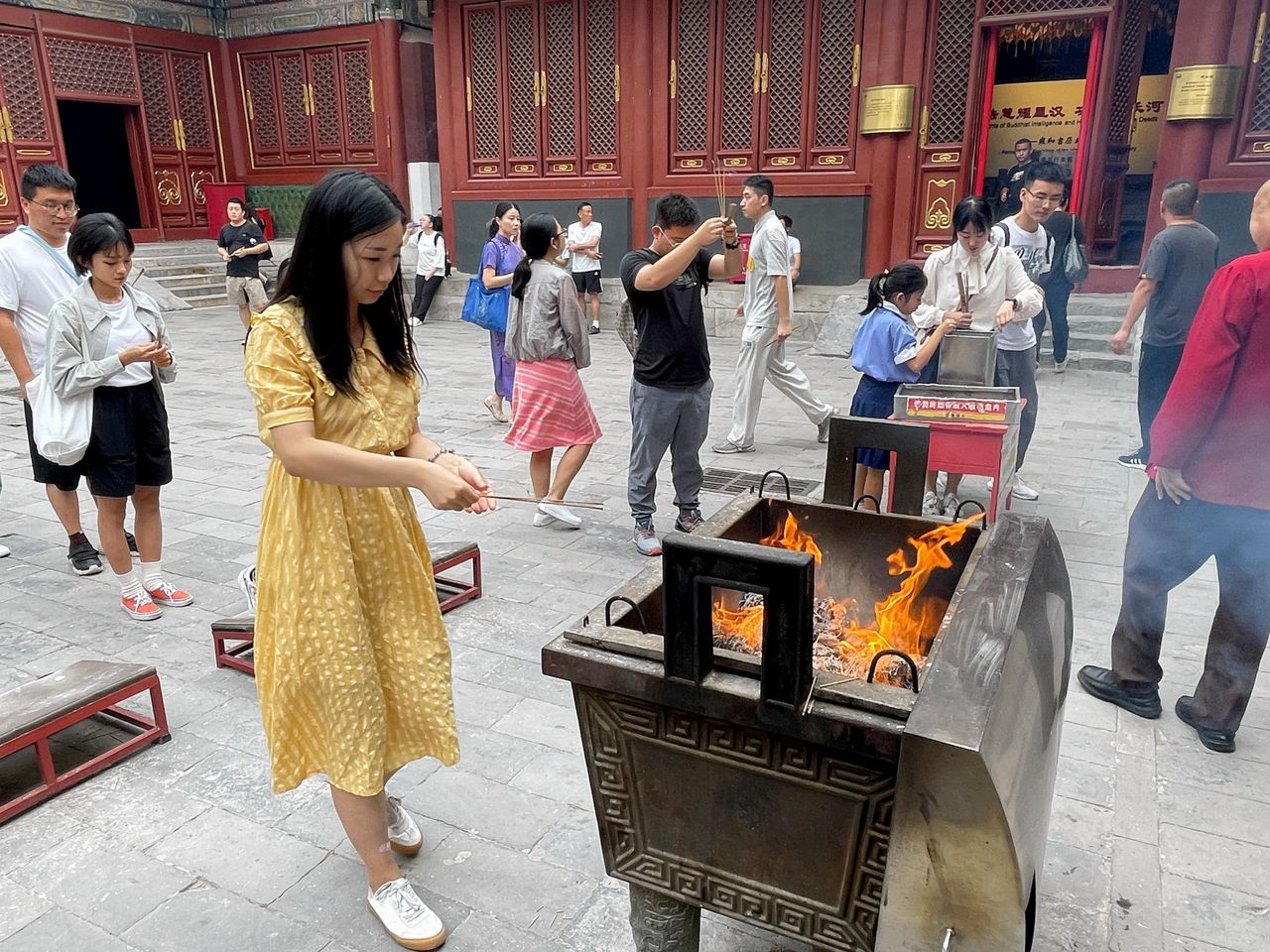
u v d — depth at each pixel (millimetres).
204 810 2539
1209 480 2559
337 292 1746
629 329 4223
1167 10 11508
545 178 12703
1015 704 1465
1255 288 2377
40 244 3785
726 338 11445
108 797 2594
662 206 4020
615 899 2195
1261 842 2359
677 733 1626
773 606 1400
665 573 1484
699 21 11203
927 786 1335
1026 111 12203
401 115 14656
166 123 15703
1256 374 2439
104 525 3617
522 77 12562
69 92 14203
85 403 3410
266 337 1742
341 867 2316
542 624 3666
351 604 1920
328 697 1925
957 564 2193
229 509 5152
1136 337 8805
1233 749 2752
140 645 3514
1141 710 2941
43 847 2383
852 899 1584
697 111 11531
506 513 5078
